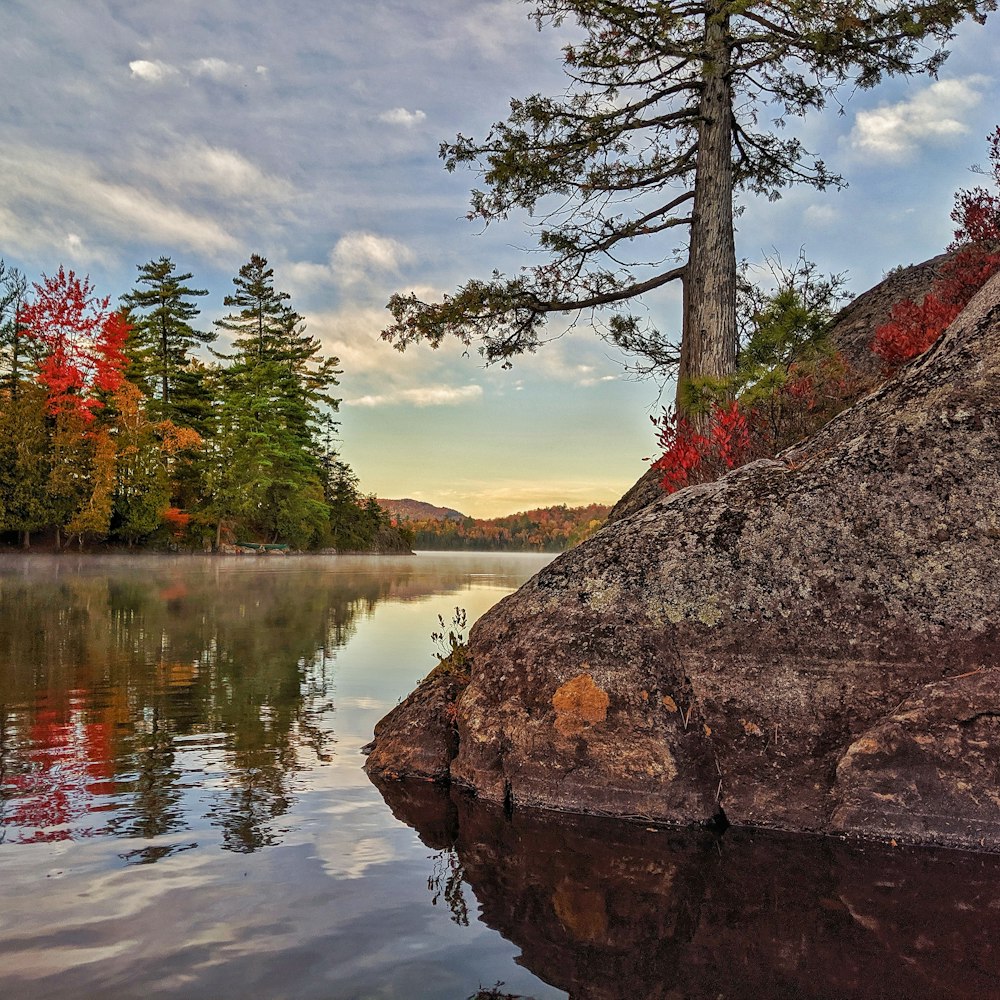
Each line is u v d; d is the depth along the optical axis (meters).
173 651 9.87
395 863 3.44
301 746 5.48
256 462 58.62
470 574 38.12
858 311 14.07
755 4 10.83
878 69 11.09
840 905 3.03
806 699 4.07
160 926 2.74
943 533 4.13
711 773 4.14
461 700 5.01
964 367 4.64
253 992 2.32
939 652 3.89
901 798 3.75
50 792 4.32
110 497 45.59
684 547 4.71
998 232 9.45
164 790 4.41
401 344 12.58
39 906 2.89
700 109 12.20
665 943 2.71
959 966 2.55
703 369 11.74
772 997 2.34
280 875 3.25
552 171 12.13
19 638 10.88
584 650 4.56
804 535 4.44
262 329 65.00
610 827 4.01
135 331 53.59
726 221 11.99
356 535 81.38
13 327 44.06
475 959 2.57
